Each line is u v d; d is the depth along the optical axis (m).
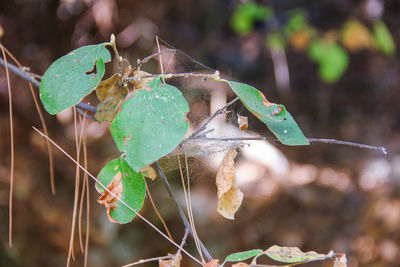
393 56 2.21
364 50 2.24
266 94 2.28
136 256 1.66
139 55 1.73
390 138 2.22
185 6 1.96
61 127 1.75
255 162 1.99
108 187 0.66
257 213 1.83
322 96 2.32
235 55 2.26
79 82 0.65
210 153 0.71
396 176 2.00
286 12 1.94
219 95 1.37
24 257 1.52
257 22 1.94
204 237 1.71
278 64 2.24
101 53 0.66
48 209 1.61
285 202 1.89
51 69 0.65
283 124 0.66
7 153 1.64
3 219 1.53
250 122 1.40
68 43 1.69
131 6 1.69
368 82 2.32
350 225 1.85
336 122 2.31
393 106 2.27
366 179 2.02
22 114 1.71
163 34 1.85
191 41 2.09
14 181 1.59
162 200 1.71
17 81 1.66
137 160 0.62
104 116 0.69
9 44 1.66
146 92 0.63
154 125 0.62
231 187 0.67
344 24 1.79
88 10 1.64
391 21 2.04
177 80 0.78
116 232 1.68
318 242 1.79
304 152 2.15
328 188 1.97
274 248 0.67
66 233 1.62
